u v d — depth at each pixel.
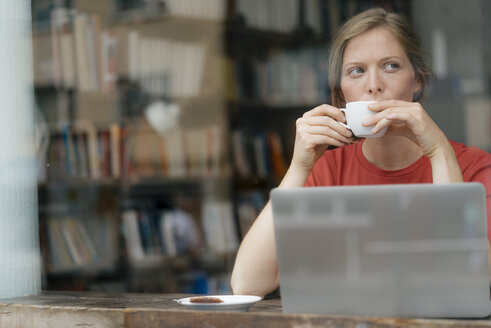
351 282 1.13
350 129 1.51
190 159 3.50
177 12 3.43
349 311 1.13
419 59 1.74
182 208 3.47
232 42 3.57
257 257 1.59
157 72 3.46
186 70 3.51
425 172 1.78
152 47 3.45
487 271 1.08
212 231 3.47
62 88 3.27
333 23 3.51
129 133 3.39
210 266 3.42
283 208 1.16
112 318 1.29
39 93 3.23
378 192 1.11
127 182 3.37
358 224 1.12
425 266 1.10
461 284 1.09
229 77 3.57
